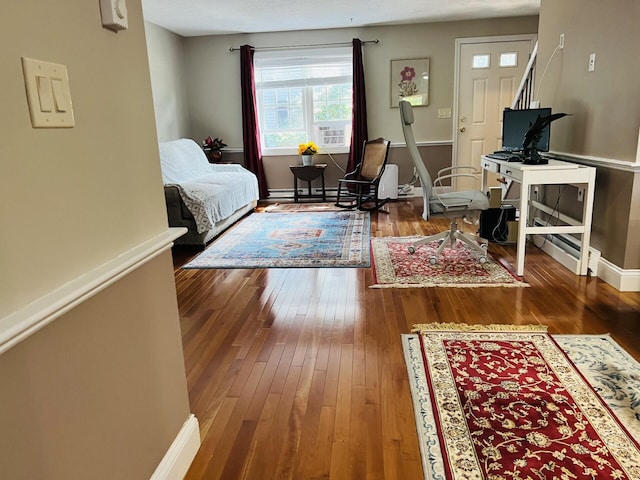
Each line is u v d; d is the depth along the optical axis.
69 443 0.92
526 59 5.95
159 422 1.33
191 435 1.51
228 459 1.51
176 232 1.43
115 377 1.09
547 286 2.96
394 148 6.40
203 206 4.04
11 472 0.77
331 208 5.89
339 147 6.51
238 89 6.41
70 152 0.93
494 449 1.50
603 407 1.70
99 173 1.04
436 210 3.33
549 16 3.85
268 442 1.58
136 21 1.21
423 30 5.99
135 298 1.19
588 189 2.98
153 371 1.29
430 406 1.74
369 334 2.36
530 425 1.61
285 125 6.55
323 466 1.47
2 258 0.75
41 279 0.85
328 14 5.25
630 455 1.46
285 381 1.96
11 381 0.77
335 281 3.20
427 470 1.43
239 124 6.53
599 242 3.10
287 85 6.37
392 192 6.26
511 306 2.65
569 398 1.76
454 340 2.25
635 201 2.71
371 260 3.64
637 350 2.11
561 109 3.62
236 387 1.92
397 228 4.72
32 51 0.83
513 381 1.88
